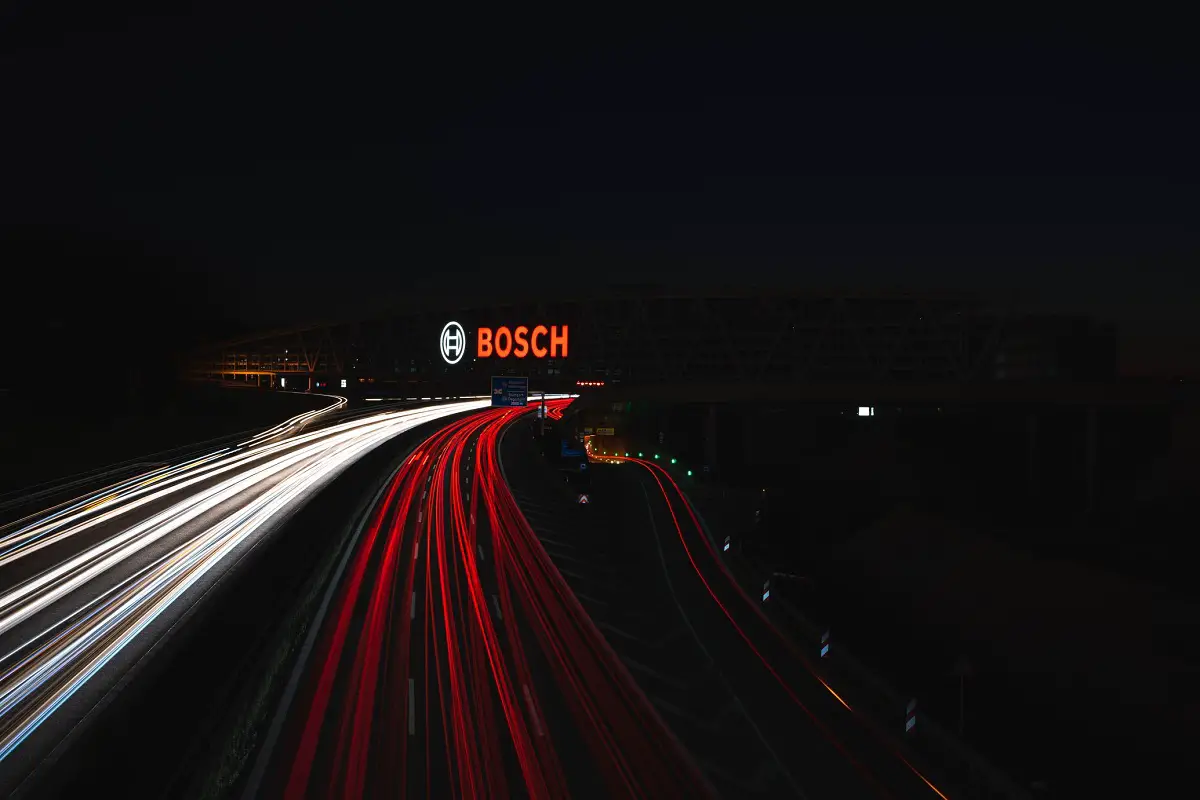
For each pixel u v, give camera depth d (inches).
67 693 507.2
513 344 3486.7
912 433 4439.0
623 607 1063.6
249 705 591.5
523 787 525.3
